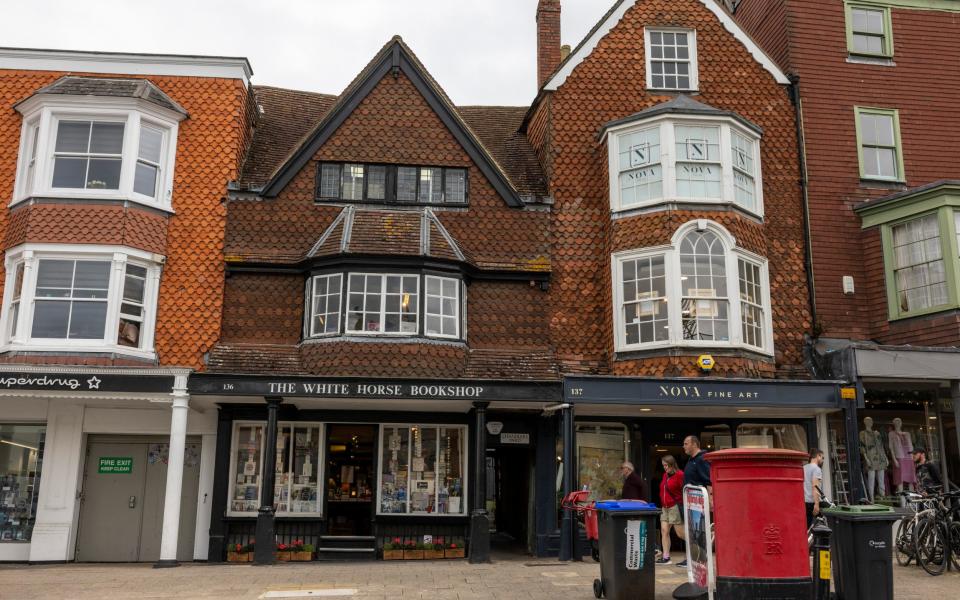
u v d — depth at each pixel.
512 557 14.76
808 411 15.52
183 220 15.41
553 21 19.89
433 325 14.93
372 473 15.32
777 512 7.61
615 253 15.68
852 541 8.45
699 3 17.64
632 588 8.52
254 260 15.26
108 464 15.20
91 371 13.36
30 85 15.86
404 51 16.78
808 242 16.62
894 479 15.95
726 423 16.12
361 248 14.78
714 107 16.92
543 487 15.16
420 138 16.45
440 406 14.97
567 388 13.95
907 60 18.11
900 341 15.91
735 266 15.15
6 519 14.73
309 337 14.83
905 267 16.17
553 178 16.55
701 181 15.53
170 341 14.85
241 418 15.01
